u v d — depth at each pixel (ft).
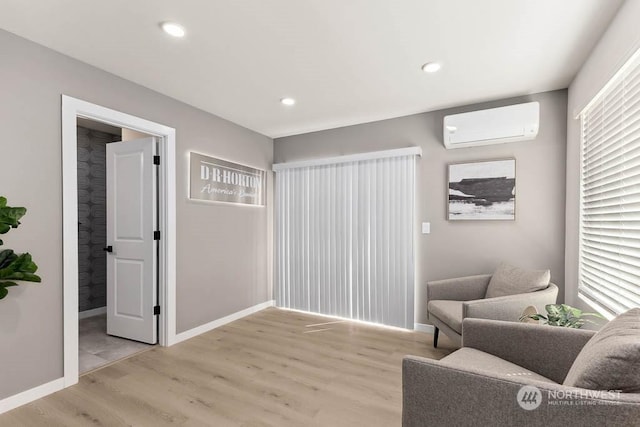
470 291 9.55
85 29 6.23
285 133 13.66
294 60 7.48
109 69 7.89
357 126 12.36
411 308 11.11
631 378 2.94
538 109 8.91
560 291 9.13
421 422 3.72
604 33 6.27
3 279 5.68
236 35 6.45
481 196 10.12
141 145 9.73
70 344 7.17
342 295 12.40
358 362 8.45
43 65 6.81
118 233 10.18
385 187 11.67
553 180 9.23
